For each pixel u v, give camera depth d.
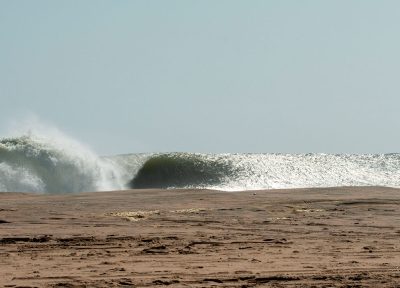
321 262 46.12
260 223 71.06
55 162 160.62
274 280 39.00
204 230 65.31
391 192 108.75
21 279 39.12
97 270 42.47
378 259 47.75
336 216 77.31
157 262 45.91
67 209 83.88
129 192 109.50
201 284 37.66
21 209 83.56
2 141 162.12
